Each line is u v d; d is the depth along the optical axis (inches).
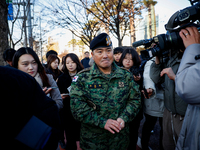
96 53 47.0
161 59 58.0
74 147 82.2
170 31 42.6
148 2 218.2
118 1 199.9
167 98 53.4
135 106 50.6
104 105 46.6
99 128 47.1
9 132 21.2
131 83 52.1
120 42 209.2
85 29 226.1
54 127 27.1
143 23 276.5
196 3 33.2
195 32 34.5
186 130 38.6
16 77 24.2
